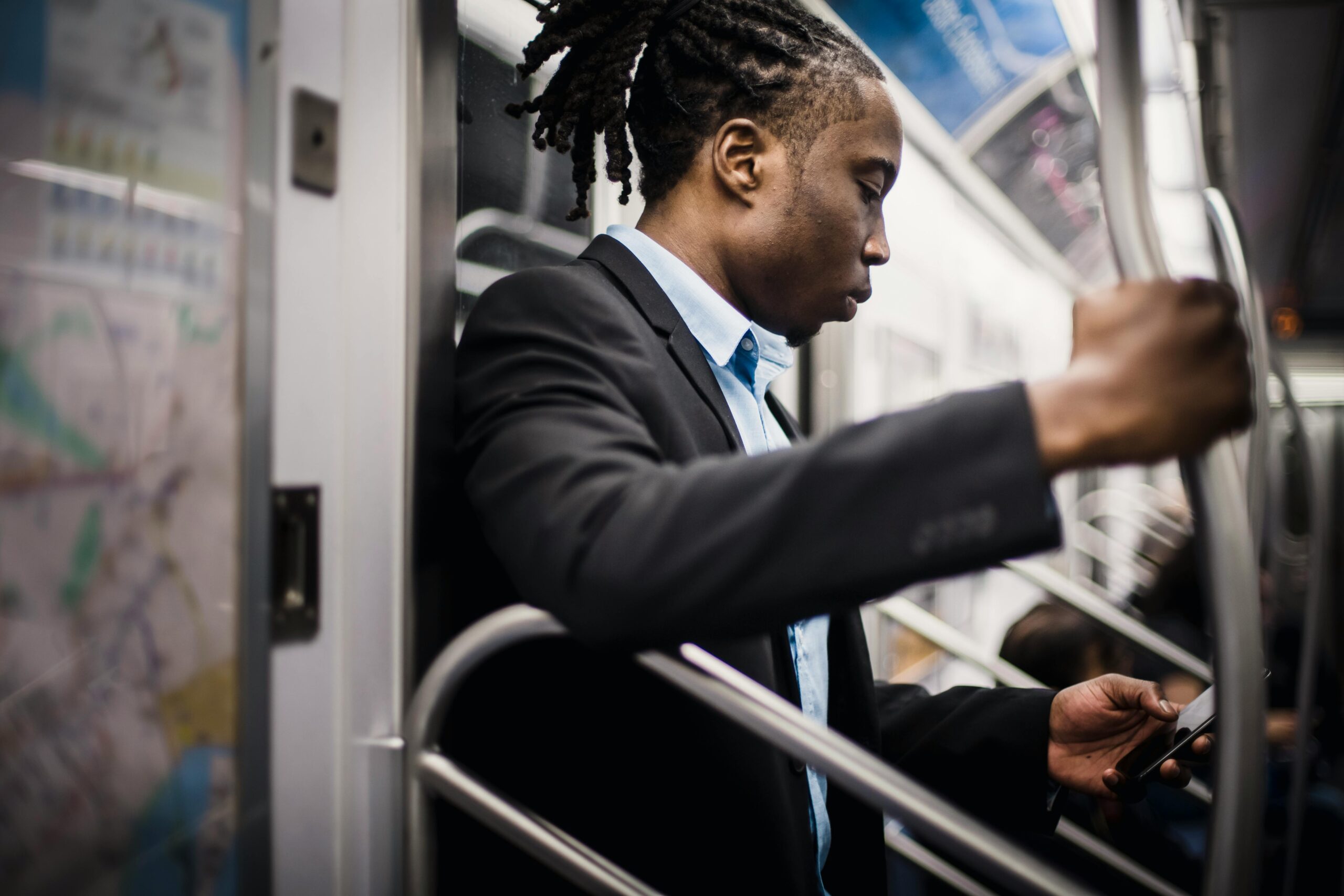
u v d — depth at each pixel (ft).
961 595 13.05
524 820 2.84
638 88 3.69
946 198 12.48
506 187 4.90
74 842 2.35
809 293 3.50
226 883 2.62
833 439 2.02
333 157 2.94
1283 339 22.53
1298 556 14.30
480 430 2.68
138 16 2.48
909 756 3.99
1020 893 2.40
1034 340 17.38
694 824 3.02
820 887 3.24
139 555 2.47
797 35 3.44
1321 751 10.28
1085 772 3.75
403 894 2.99
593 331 2.92
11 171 2.27
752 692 2.60
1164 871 6.56
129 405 2.45
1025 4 11.11
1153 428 1.88
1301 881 9.05
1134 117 2.08
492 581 3.37
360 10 3.06
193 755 2.57
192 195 2.58
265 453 2.70
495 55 4.79
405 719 2.88
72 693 2.35
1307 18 11.28
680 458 2.86
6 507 2.26
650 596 1.98
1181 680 8.63
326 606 2.91
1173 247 13.76
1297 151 16.15
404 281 3.19
